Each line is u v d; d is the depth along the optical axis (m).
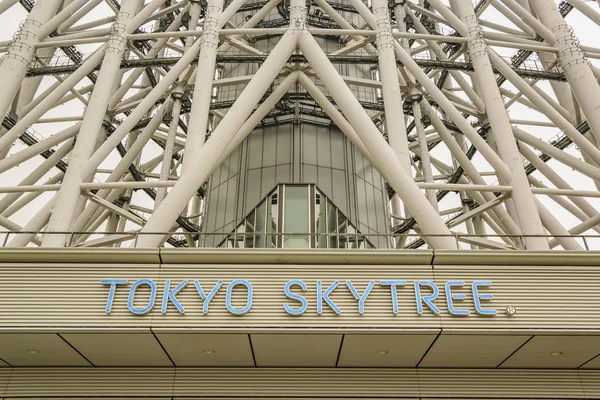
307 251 14.20
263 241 18.73
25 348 14.02
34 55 24.20
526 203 19.42
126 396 14.66
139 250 14.15
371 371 15.14
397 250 14.25
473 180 25.00
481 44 23.12
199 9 30.98
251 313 13.55
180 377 14.95
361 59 25.80
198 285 13.83
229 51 31.83
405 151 19.88
